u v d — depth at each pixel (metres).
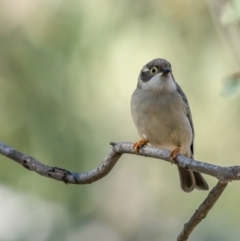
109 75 12.70
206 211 7.61
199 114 13.25
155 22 12.73
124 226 14.89
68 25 12.75
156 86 9.66
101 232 14.38
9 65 12.86
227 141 13.61
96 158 12.71
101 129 12.88
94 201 14.28
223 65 12.69
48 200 13.25
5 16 13.14
